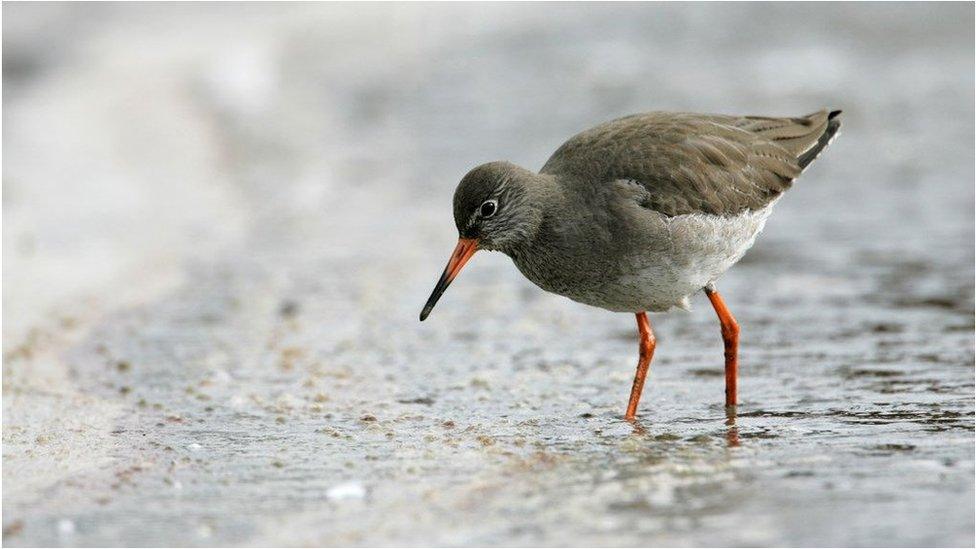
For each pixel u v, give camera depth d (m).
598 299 12.01
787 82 27.28
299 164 24.45
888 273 16.33
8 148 24.77
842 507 8.35
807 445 9.97
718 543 7.81
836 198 20.27
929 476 8.94
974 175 20.97
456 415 11.44
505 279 17.23
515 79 29.98
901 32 30.97
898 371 12.38
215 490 9.11
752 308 15.28
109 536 8.20
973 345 13.16
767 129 12.84
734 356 11.77
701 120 12.47
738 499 8.58
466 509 8.54
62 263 17.83
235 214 21.06
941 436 10.04
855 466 9.26
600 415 11.42
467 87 29.72
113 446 10.37
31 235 19.30
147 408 11.71
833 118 13.42
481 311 15.65
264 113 28.78
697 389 12.27
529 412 11.55
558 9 37.03
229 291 16.62
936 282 15.80
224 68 32.34
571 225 11.76
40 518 8.55
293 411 11.55
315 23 37.44
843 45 30.31
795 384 12.17
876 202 19.84
